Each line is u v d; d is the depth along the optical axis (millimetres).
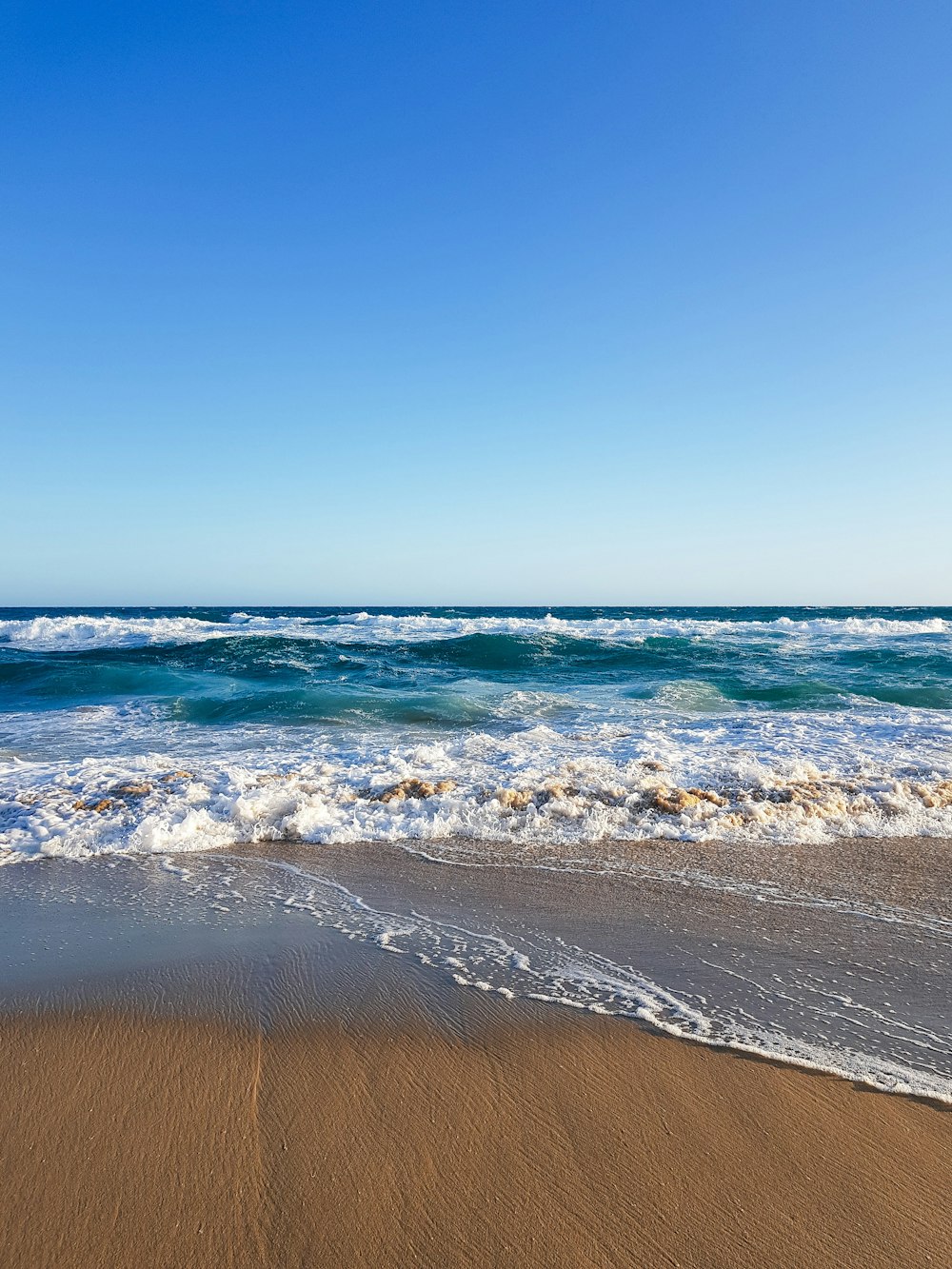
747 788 6492
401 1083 2664
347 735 9867
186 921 4160
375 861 5152
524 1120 2473
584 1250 1971
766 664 19031
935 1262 1934
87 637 27438
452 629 32281
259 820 5820
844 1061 2818
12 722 11219
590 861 5129
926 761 7637
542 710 11672
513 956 3715
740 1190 2178
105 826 5688
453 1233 2027
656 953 3752
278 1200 2133
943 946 3848
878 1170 2260
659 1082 2678
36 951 3760
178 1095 2604
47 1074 2723
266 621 36375
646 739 8953
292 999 3264
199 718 11453
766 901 4445
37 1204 2123
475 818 5891
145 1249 1976
